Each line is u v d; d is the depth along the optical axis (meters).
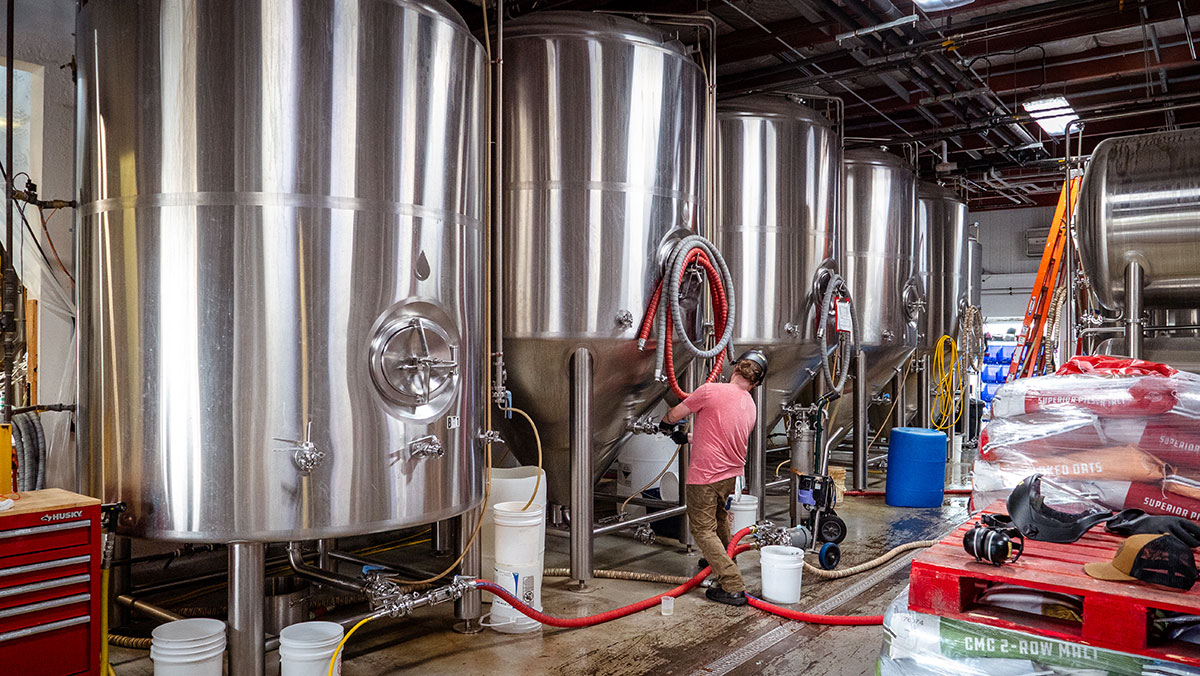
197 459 3.06
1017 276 16.22
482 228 3.83
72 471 4.12
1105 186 4.94
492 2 5.96
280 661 3.16
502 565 4.00
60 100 4.26
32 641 2.69
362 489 3.21
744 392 4.62
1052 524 2.48
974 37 6.17
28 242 4.15
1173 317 6.25
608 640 3.82
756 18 6.55
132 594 3.82
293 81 3.08
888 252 8.05
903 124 9.49
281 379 3.07
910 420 10.42
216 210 3.06
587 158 4.53
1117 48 7.38
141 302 3.13
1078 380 2.78
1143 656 1.97
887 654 2.37
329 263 3.14
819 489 5.24
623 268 4.57
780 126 6.16
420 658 3.56
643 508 6.01
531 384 4.75
